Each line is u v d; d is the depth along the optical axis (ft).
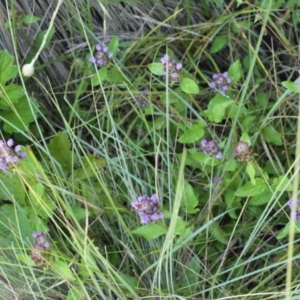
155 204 1.19
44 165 1.52
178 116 1.52
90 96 1.77
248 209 1.49
